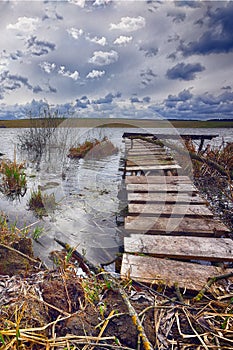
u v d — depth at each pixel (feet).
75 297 4.73
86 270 6.28
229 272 5.82
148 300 4.87
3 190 15.03
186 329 4.22
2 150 31.89
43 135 27.94
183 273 5.77
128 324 4.11
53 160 17.56
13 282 5.33
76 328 4.06
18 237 8.02
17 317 4.13
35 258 7.29
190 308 4.69
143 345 3.77
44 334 3.94
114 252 7.82
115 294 4.90
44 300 4.64
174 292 5.19
